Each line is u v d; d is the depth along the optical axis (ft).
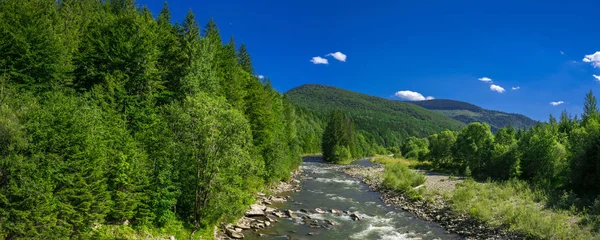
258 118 172.96
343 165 327.67
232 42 228.84
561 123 292.20
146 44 124.16
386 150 640.58
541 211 101.14
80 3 211.00
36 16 109.91
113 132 77.77
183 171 85.71
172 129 89.66
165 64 143.13
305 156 459.73
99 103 95.91
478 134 211.61
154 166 80.23
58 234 56.90
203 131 83.30
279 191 159.33
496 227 93.30
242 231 94.27
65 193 60.70
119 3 231.09
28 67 95.91
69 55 117.19
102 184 66.44
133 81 118.52
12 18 102.89
